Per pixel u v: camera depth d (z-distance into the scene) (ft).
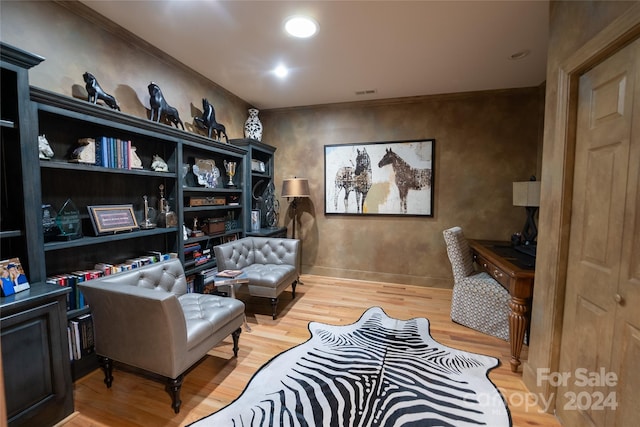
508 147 11.60
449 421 5.27
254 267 10.53
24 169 5.12
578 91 5.04
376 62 9.35
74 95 6.72
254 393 6.01
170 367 5.40
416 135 12.60
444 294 11.88
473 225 12.16
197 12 6.91
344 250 13.89
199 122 10.29
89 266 7.19
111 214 7.25
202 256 10.25
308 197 14.26
